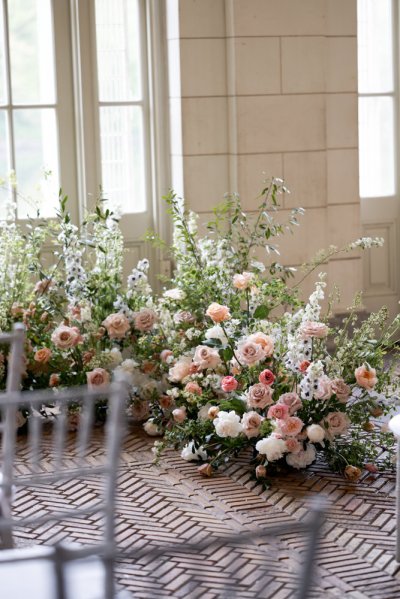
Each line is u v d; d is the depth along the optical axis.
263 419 4.02
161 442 4.18
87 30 5.79
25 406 4.67
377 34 6.47
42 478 2.10
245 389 4.21
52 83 5.83
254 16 5.81
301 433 4.04
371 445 4.15
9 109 5.76
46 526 3.50
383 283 6.63
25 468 4.14
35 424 2.36
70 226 4.96
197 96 5.84
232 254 4.82
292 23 5.89
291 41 5.90
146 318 4.78
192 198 5.90
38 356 4.68
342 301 6.23
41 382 4.82
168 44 5.92
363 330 4.34
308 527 1.29
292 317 4.36
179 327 4.69
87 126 5.87
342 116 6.13
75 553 1.26
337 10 6.04
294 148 5.98
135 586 2.96
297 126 5.97
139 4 5.92
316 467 4.16
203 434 4.20
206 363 4.24
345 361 4.20
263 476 3.94
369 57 6.47
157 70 5.96
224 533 3.43
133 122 6.01
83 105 5.84
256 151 5.91
